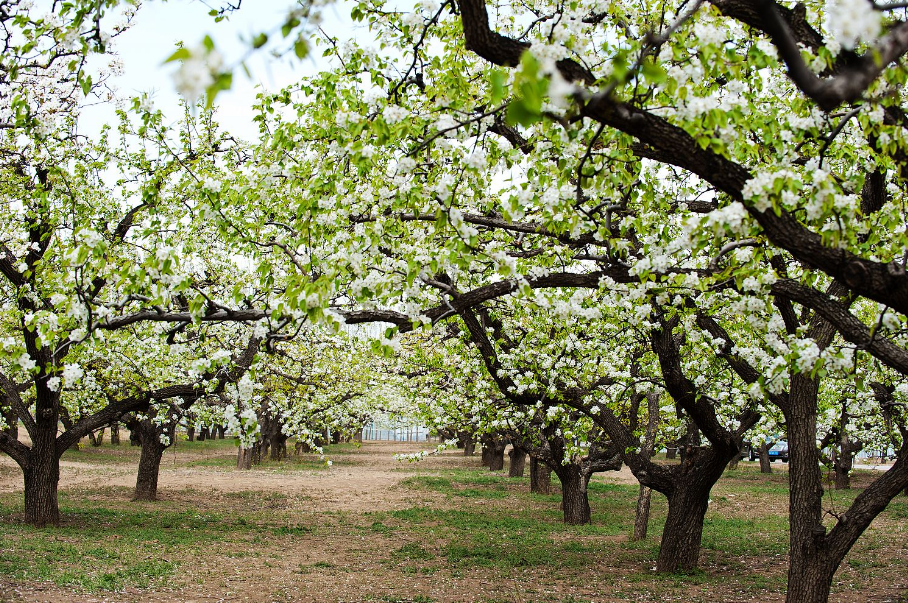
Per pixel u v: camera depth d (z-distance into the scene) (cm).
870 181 626
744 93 507
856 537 630
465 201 700
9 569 890
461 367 1271
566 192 470
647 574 1042
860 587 961
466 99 516
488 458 3450
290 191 697
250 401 564
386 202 596
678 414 1258
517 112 200
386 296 521
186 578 928
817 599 636
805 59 379
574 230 522
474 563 1113
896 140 392
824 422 1095
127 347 1212
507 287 536
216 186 638
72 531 1221
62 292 520
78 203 1004
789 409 686
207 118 1051
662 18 548
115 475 2328
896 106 449
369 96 511
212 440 4866
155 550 1104
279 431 3194
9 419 1338
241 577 957
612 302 650
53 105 784
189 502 1753
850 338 455
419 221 712
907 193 495
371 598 872
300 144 685
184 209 902
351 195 615
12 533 1157
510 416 1277
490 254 508
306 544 1251
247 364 791
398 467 3188
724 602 876
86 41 484
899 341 663
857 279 386
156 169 960
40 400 1258
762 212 372
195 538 1237
